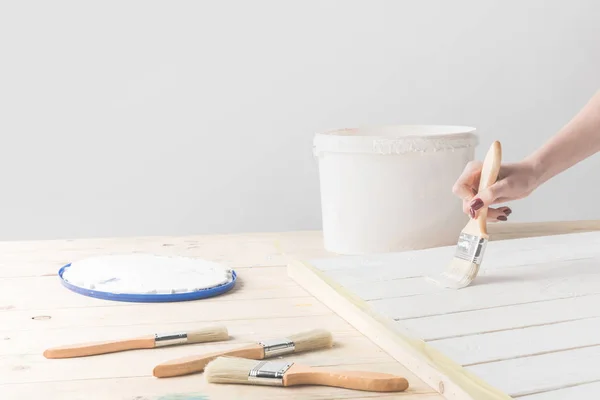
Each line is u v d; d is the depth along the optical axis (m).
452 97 2.57
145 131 2.50
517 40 2.56
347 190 1.30
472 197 1.11
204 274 1.15
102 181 2.51
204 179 2.54
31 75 2.43
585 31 2.57
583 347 0.81
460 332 0.86
